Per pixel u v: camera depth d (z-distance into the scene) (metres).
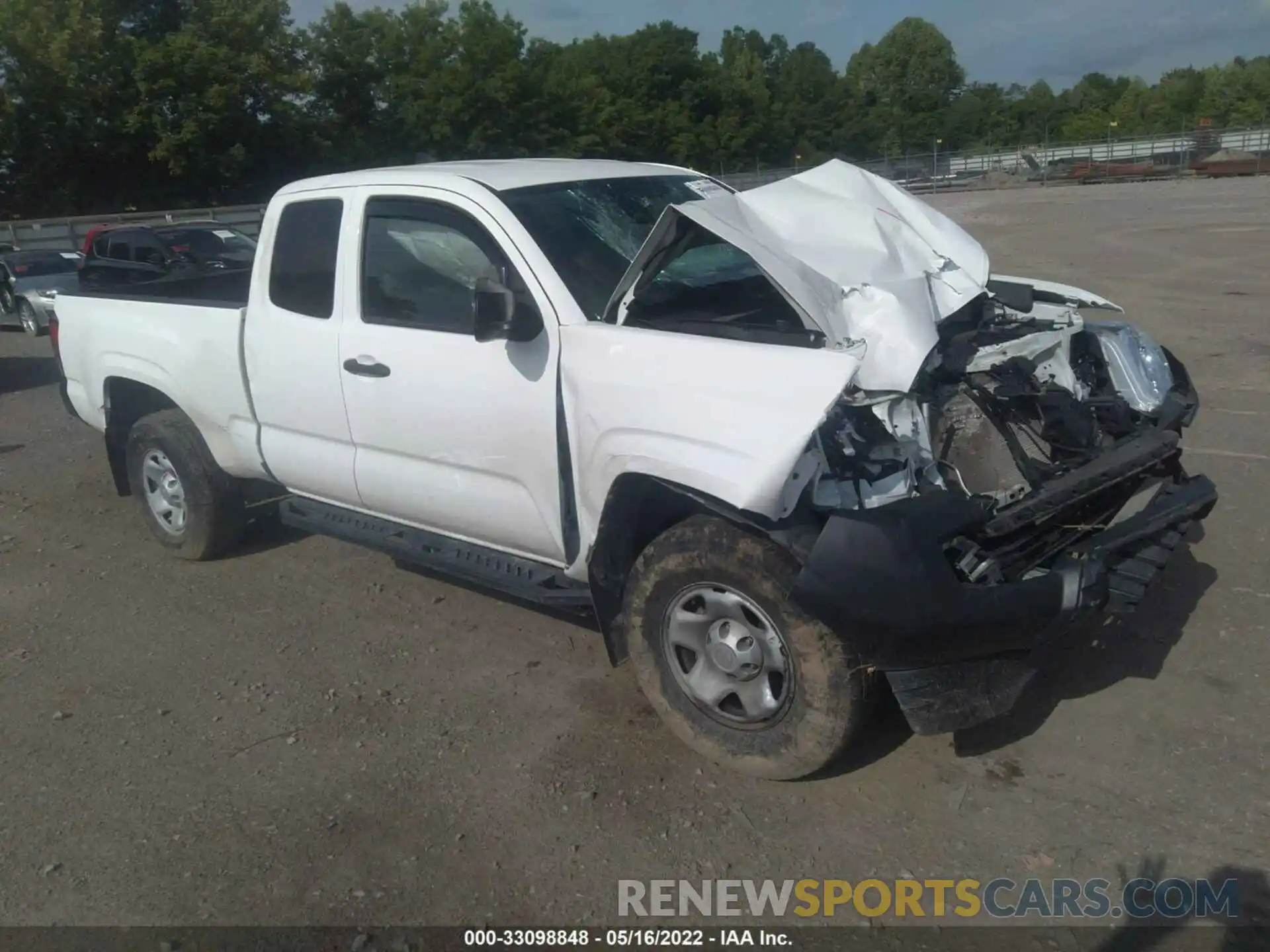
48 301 16.66
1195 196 33.62
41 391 12.16
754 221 4.04
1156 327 10.91
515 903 3.32
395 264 4.63
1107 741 3.89
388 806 3.82
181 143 41.47
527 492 4.25
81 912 3.37
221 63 42.03
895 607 3.29
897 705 4.18
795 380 3.35
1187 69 90.94
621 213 4.62
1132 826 3.45
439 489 4.57
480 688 4.62
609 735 4.18
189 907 3.37
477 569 4.59
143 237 16.55
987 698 3.47
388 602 5.55
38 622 5.55
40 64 39.28
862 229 4.14
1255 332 10.36
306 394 4.98
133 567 6.26
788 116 76.19
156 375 5.80
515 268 4.20
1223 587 4.93
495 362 4.21
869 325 3.69
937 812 3.60
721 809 3.70
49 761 4.24
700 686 3.86
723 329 3.84
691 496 3.62
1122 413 4.27
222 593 5.79
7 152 40.44
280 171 45.53
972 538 3.53
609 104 60.25
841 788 3.76
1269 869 3.23
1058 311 4.73
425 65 50.91
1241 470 6.43
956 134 87.44
